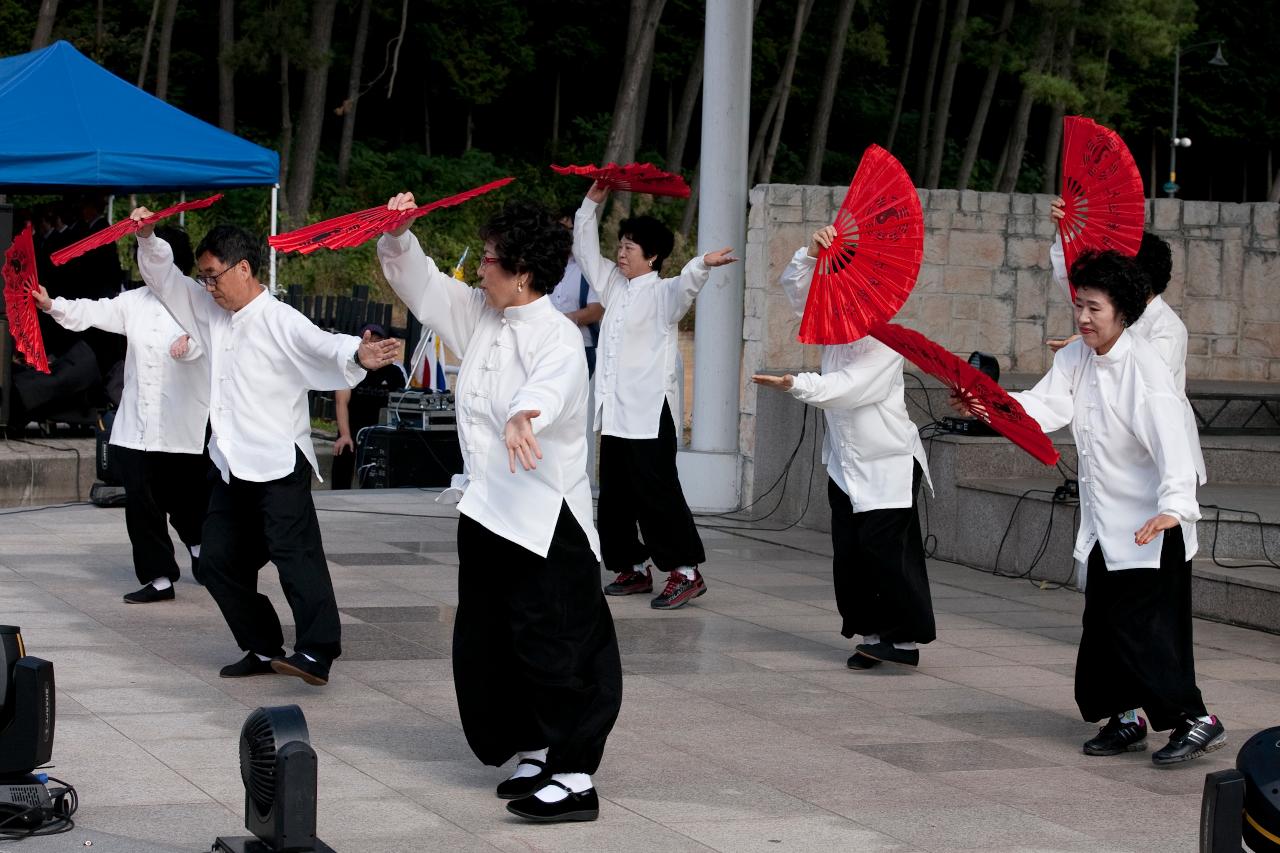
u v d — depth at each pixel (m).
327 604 5.56
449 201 4.22
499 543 4.25
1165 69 45.50
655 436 7.40
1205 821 2.77
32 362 6.63
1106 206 5.47
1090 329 4.96
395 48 35.88
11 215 11.09
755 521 10.50
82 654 6.03
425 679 5.80
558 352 4.19
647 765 4.80
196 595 7.30
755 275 10.88
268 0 29.58
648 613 7.37
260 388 5.54
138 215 5.66
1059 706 5.80
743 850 4.02
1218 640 7.09
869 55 35.38
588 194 7.81
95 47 29.95
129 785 4.36
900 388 6.14
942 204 11.42
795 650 6.63
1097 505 5.06
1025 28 33.38
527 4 40.16
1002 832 4.25
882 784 4.68
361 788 4.47
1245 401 10.48
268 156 11.14
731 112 10.45
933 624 6.24
